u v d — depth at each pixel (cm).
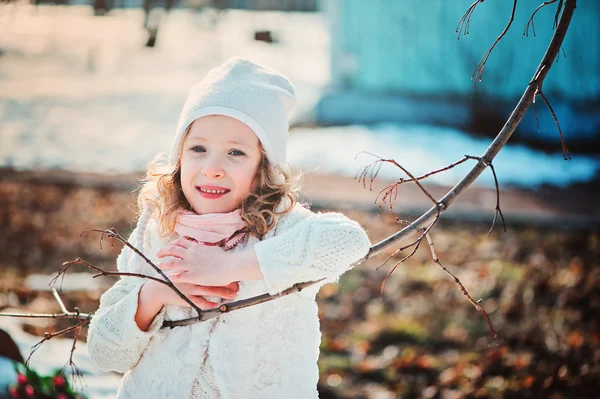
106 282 695
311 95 1661
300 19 3006
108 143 1256
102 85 1747
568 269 792
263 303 239
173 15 2234
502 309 706
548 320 670
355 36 1573
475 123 1440
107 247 824
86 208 942
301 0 3222
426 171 1133
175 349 240
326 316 699
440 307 722
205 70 1945
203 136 246
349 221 236
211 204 246
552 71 1464
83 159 1150
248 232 248
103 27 2200
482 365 586
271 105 251
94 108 1521
